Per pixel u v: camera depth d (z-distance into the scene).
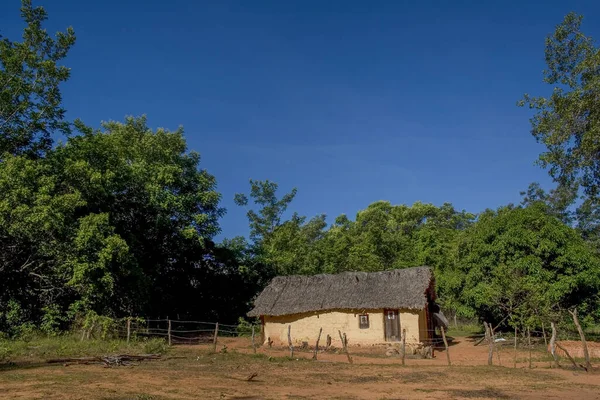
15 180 22.45
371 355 22.45
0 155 25.59
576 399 11.28
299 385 13.34
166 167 31.72
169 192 31.41
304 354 22.55
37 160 25.17
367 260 40.53
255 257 39.91
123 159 30.53
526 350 23.33
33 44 26.62
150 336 27.48
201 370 16.06
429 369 16.86
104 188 26.98
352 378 14.74
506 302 24.94
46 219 21.73
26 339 21.78
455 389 12.72
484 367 17.12
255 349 23.45
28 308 24.89
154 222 31.70
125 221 31.25
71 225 24.14
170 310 36.66
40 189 22.78
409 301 23.48
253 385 13.20
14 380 12.86
